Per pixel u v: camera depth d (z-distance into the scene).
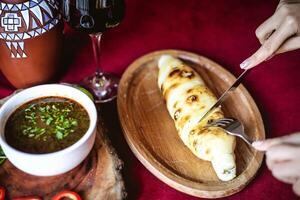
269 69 0.61
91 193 0.43
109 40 0.64
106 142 0.47
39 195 0.43
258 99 0.57
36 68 0.52
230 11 0.71
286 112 0.55
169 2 0.72
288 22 0.49
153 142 0.50
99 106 0.55
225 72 0.59
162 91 0.55
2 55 0.50
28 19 0.47
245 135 0.47
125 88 0.56
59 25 0.51
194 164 0.48
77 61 0.61
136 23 0.68
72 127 0.44
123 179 0.45
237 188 0.45
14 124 0.44
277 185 0.46
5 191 0.42
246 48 0.64
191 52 0.62
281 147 0.35
